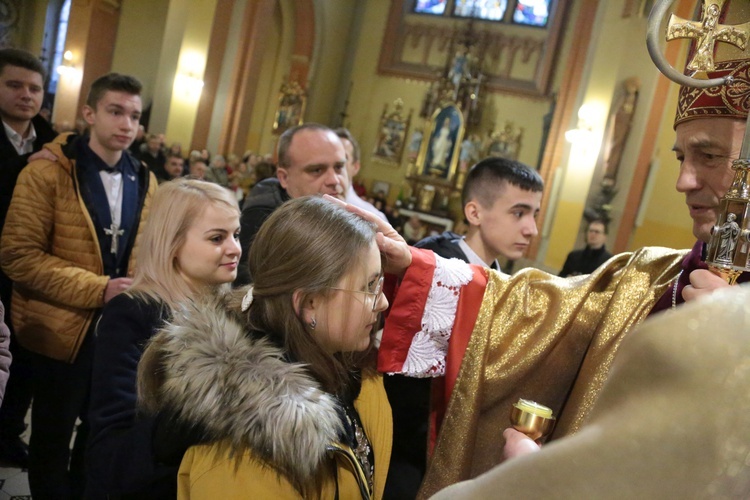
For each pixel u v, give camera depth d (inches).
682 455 17.2
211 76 422.9
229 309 47.2
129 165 110.7
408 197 619.2
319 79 629.3
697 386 17.3
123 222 106.4
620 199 373.1
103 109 102.4
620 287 53.1
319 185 101.0
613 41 390.0
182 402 39.4
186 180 73.4
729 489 17.1
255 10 441.4
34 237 95.5
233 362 39.8
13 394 109.4
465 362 53.3
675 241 356.5
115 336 63.1
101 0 465.1
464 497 21.4
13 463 114.3
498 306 54.9
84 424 98.4
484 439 54.4
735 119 42.4
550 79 592.7
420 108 633.0
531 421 41.1
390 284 56.1
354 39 655.8
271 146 620.1
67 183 99.5
